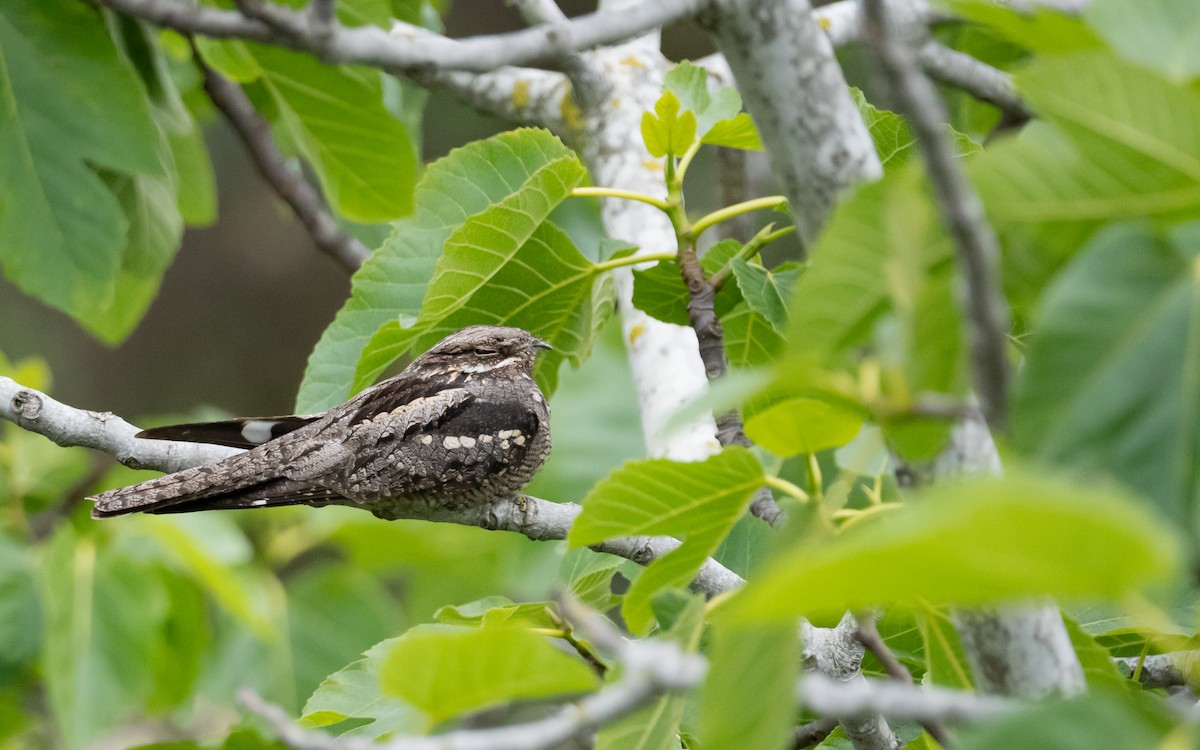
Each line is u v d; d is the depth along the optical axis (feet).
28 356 68.69
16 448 34.01
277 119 36.32
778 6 14.90
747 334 26.40
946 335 12.19
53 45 26.63
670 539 23.09
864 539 8.71
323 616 35.17
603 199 33.06
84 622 30.81
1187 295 10.48
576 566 24.81
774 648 12.51
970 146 23.09
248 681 34.09
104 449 25.22
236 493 26.99
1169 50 11.66
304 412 26.99
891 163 24.16
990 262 11.66
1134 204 11.30
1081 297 10.68
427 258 27.43
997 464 14.56
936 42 34.42
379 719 22.38
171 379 72.33
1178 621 19.65
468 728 30.45
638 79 34.01
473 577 38.24
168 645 33.60
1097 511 7.88
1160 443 10.16
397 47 15.62
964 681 17.95
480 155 27.40
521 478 30.25
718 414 23.63
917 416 11.68
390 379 29.96
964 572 8.81
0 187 26.78
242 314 73.67
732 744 12.46
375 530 37.22
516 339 28.89
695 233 24.47
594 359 41.29
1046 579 8.73
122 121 26.96
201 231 72.49
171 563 32.78
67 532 31.40
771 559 14.97
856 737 19.44
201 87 40.83
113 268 27.58
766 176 39.04
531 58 15.94
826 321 12.65
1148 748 9.99
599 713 12.32
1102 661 17.07
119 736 39.70
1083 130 11.01
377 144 31.07
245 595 30.81
